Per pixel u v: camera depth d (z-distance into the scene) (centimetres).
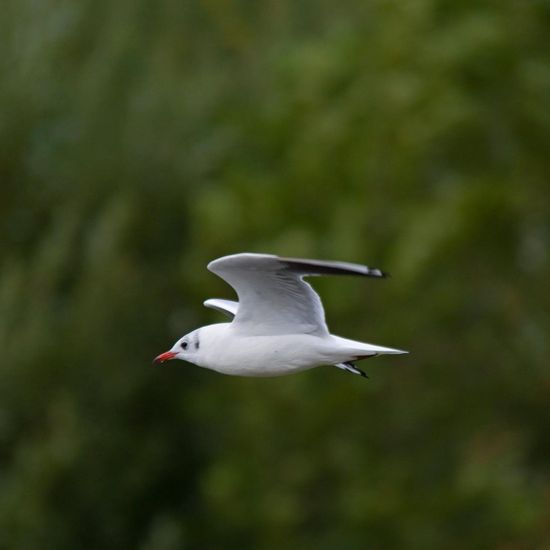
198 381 2036
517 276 1634
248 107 1983
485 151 1652
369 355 954
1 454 1948
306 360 962
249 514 1666
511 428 1634
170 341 2009
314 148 1675
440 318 1597
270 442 1655
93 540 1970
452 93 1617
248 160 1950
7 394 1922
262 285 941
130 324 1994
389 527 1584
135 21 2070
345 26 1908
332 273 889
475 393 1622
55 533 1903
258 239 1703
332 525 1636
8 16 2127
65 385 1953
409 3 1677
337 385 1616
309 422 1625
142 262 2034
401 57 1661
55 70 2111
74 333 1953
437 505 1569
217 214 1717
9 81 2111
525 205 1619
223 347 980
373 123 1639
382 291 1588
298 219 1702
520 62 1656
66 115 2105
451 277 1594
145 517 2023
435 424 1625
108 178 2056
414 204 1603
